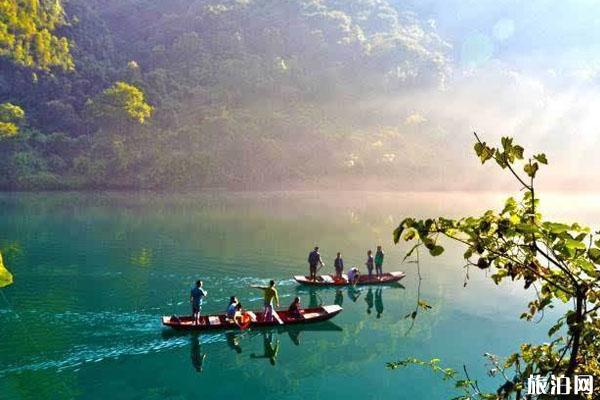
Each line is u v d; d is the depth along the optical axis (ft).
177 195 295.69
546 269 14.70
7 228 154.81
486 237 14.24
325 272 102.58
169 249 123.03
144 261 108.17
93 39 476.54
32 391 47.55
